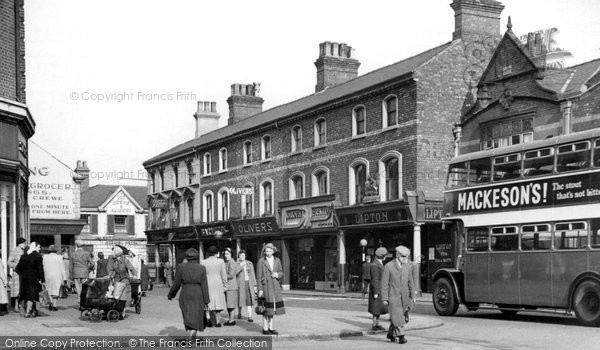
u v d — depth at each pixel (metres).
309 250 35.44
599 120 21.91
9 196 17.95
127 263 15.22
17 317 15.88
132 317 15.98
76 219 36.41
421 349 11.41
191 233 45.38
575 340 12.55
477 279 17.69
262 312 13.15
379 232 30.42
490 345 11.94
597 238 14.66
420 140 27.42
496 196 17.39
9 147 17.92
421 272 28.16
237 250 41.09
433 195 27.47
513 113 24.80
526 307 16.89
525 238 16.44
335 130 32.59
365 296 28.31
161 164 51.75
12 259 16.56
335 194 31.73
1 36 18.06
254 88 48.25
